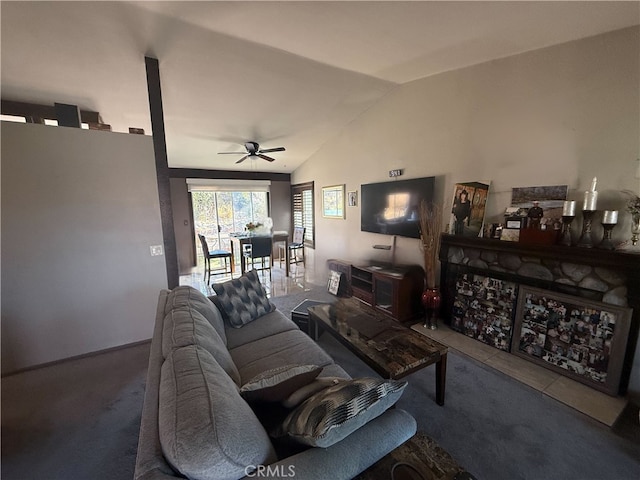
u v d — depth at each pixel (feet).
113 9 6.56
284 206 24.00
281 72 9.80
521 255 8.22
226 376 3.95
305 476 2.74
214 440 2.54
